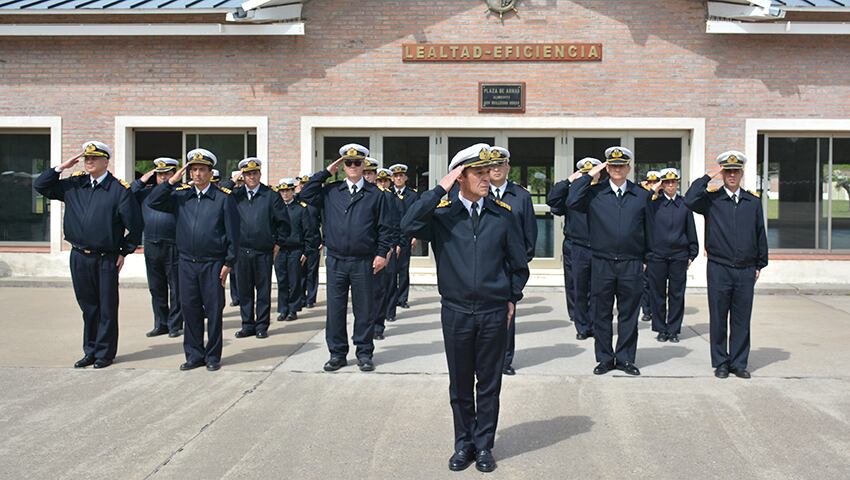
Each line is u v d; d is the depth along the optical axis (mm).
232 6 12188
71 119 12516
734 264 6531
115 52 12445
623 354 6723
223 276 6863
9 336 8344
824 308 10375
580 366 6941
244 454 4586
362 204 6828
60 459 4512
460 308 4363
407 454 4594
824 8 11523
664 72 12125
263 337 8422
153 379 6469
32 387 6191
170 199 6953
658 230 8273
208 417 5348
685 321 9547
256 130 12555
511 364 6793
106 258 6898
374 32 12305
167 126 12508
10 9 11992
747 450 4645
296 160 12398
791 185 12469
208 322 6820
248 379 6461
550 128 12297
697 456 4543
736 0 11539
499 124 12250
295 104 12375
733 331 6617
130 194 6969
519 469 4352
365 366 6723
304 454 4586
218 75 12406
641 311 10062
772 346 7836
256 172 8430
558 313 10047
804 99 12078
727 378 6480
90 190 6863
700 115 12125
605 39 12156
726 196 6633
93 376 6574
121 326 9062
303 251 9781
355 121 12320
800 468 4344
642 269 6668
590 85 12180
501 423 5211
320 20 12320
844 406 5594
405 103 12312
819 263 12227
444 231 4422
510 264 4457
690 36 12078
